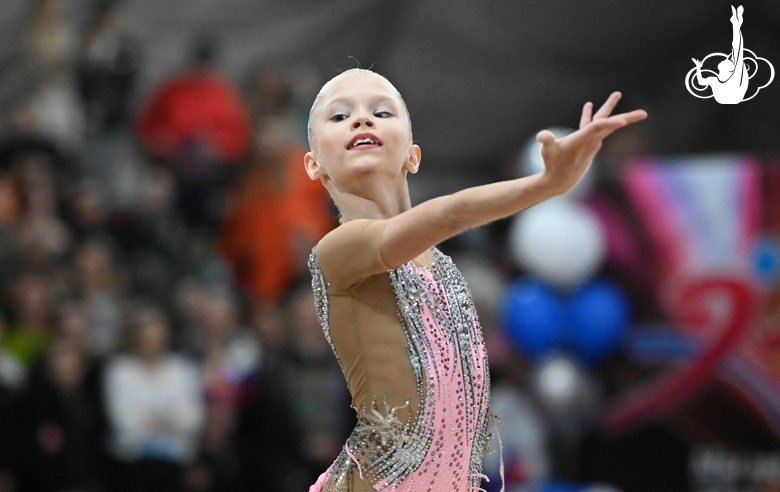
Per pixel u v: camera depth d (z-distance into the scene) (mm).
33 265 28484
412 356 9695
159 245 31516
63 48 34750
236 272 33594
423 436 9672
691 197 26047
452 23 40062
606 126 7812
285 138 34375
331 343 10102
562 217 26688
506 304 28000
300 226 33281
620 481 25984
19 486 24516
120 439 25250
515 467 26078
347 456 9984
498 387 27281
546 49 40688
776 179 25391
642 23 39875
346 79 10344
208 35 38469
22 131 32719
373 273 9406
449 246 32469
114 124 33906
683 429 25688
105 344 27594
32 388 24828
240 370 27344
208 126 33625
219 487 26109
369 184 9969
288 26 39281
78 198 31203
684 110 41219
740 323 25297
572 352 26641
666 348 25938
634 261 26406
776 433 24859
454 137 42469
